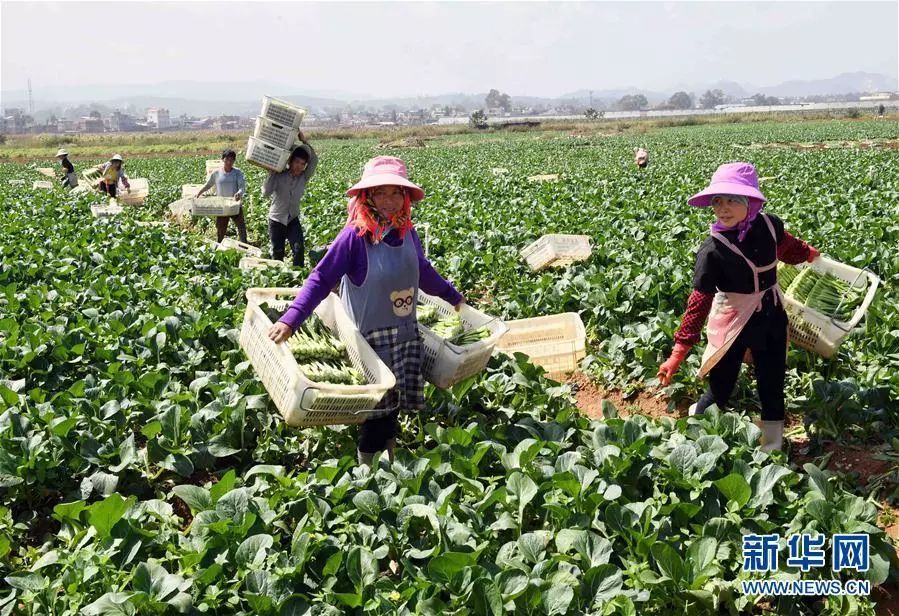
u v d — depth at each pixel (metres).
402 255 5.00
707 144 48.69
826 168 24.64
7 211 18.47
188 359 7.22
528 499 4.45
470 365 5.46
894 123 71.50
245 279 10.27
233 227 17.94
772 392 5.58
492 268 11.16
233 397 5.93
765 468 4.66
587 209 16.44
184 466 5.24
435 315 5.96
